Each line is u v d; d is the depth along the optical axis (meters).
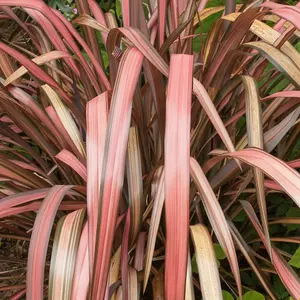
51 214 0.65
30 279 0.60
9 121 1.13
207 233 0.68
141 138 0.82
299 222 0.85
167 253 0.54
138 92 0.77
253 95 0.72
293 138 0.91
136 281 0.70
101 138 0.65
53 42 0.96
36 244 0.62
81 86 1.10
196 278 0.90
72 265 0.61
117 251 0.75
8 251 1.18
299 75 0.71
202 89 0.69
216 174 0.79
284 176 0.58
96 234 0.57
